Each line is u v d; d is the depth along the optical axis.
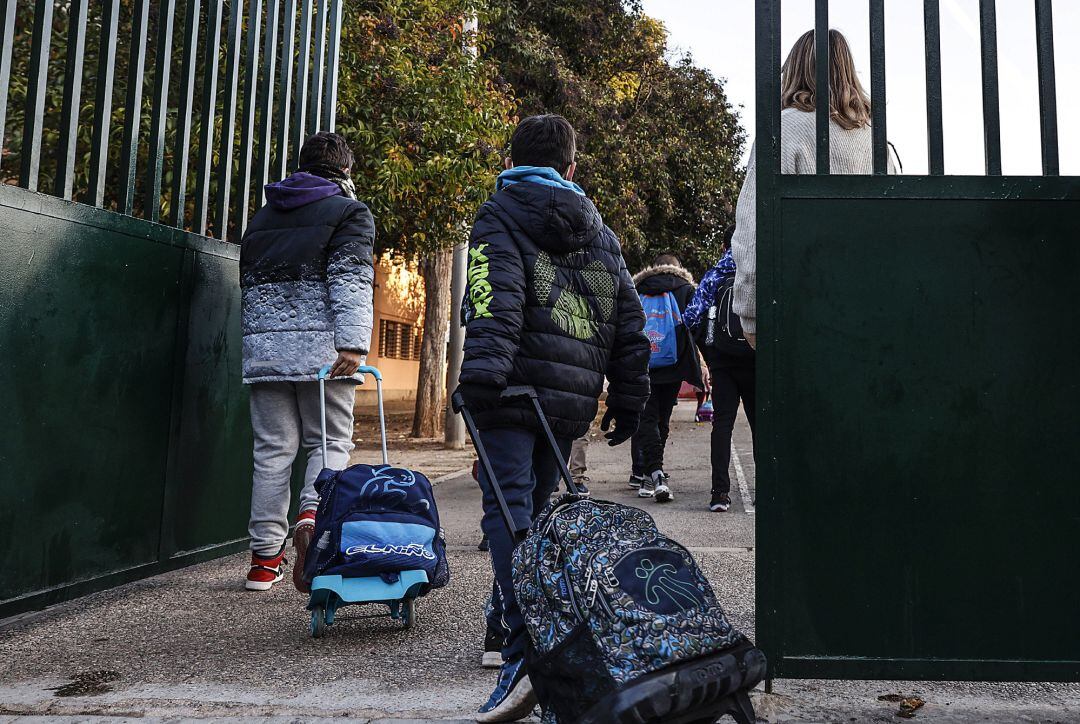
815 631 2.53
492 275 2.62
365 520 3.29
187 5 4.56
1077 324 2.54
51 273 3.66
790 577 2.53
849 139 3.21
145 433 4.24
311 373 4.08
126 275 4.09
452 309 12.52
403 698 2.73
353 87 9.55
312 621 3.38
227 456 4.91
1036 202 2.56
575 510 2.12
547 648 1.97
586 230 2.77
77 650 3.25
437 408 14.30
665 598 1.95
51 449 3.68
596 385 2.85
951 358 2.55
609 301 2.89
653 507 6.58
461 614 3.72
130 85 4.15
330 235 4.12
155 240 4.29
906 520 2.53
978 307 2.55
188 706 2.65
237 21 4.93
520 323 2.61
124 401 4.10
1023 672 2.48
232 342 4.93
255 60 4.98
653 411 6.98
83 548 3.86
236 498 5.00
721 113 21.06
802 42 3.28
